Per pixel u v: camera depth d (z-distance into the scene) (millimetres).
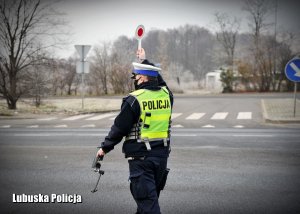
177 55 87438
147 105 3844
